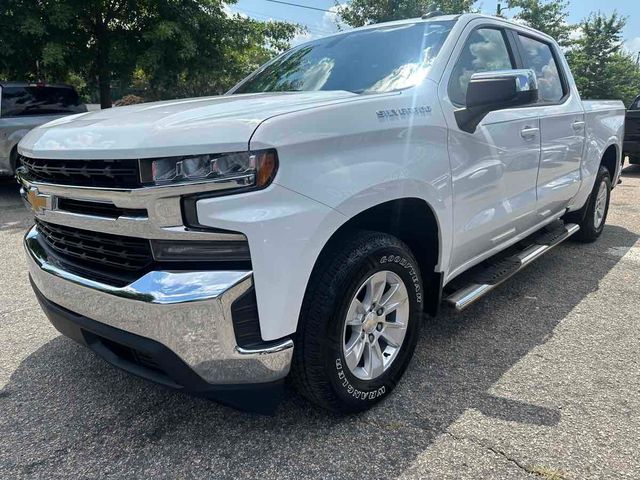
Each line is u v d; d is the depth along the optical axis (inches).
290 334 77.7
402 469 79.9
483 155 114.7
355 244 87.1
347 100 86.4
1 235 240.5
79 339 91.5
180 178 70.1
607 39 1462.8
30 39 438.6
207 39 497.4
